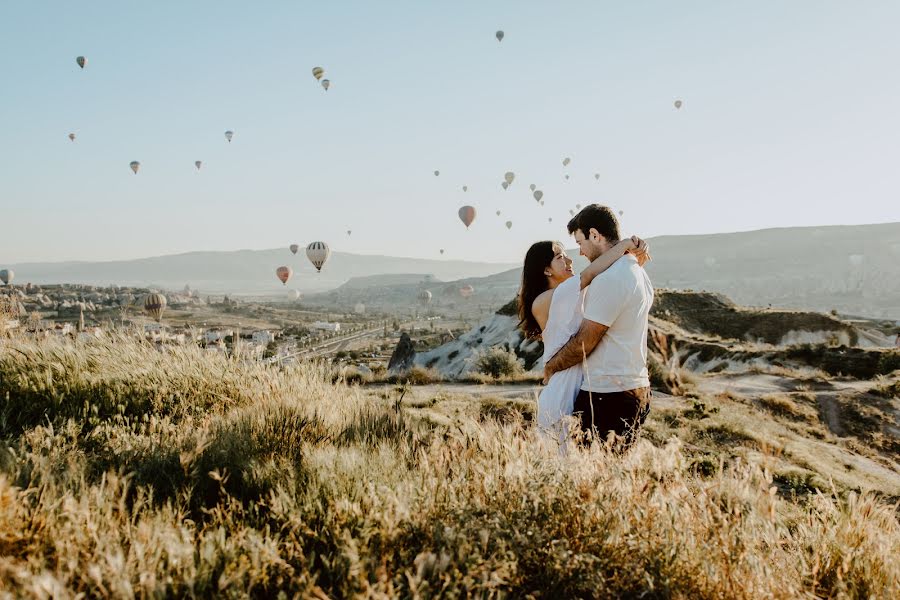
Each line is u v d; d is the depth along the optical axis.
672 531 1.98
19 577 1.44
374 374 20.12
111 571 1.54
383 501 2.08
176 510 2.15
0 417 3.93
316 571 1.71
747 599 1.76
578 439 2.66
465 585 1.53
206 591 1.61
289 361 6.19
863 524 2.38
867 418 21.36
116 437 3.63
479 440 2.88
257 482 2.61
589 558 1.75
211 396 5.05
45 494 2.08
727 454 7.07
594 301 2.93
